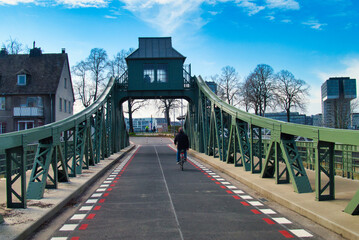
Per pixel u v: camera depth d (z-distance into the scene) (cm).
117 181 1220
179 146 1584
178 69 2659
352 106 5428
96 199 880
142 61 2655
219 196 909
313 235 557
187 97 2758
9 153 700
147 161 2100
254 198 880
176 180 1228
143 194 947
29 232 565
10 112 4181
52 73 4438
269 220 655
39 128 844
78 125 1372
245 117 1306
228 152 1633
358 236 508
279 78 5834
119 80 2720
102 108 1939
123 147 3309
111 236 559
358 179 1112
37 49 4638
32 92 4203
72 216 697
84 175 1249
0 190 927
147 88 2638
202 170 1559
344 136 644
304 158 1474
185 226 614
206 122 2323
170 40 2750
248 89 5828
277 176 1012
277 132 959
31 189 812
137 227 611
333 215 630
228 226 613
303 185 870
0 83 4294
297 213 710
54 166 948
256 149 2012
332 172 766
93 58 5647
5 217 624
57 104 4334
